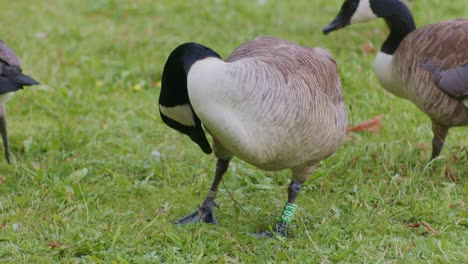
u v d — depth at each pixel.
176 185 9.98
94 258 7.70
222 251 7.99
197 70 6.85
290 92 7.11
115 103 12.93
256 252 8.02
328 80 8.00
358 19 10.77
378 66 10.61
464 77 9.40
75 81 13.64
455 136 11.23
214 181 8.73
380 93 12.89
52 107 12.57
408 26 10.34
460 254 7.64
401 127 11.67
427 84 9.71
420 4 17.52
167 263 7.71
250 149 7.13
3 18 17.03
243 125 6.94
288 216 8.39
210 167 10.35
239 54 8.17
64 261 7.73
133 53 15.16
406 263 7.62
